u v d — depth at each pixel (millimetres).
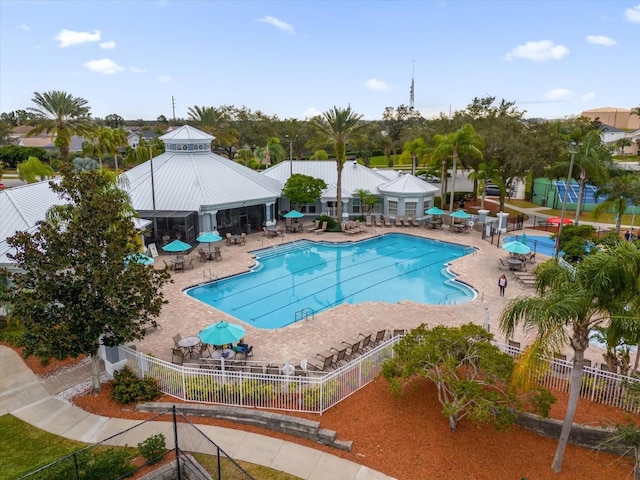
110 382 15969
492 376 12758
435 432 13344
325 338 20172
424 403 14633
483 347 13492
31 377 16562
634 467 11883
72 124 42844
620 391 14438
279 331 20906
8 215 23484
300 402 14383
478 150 42812
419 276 30641
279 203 46531
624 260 10055
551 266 11273
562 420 13570
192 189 38469
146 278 14773
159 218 34906
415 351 13414
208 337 16312
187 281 28172
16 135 119750
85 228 13969
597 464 12453
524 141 46812
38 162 51750
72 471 10977
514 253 30969
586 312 10609
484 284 27594
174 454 12539
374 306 24078
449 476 11805
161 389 15633
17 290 13875
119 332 14156
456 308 23719
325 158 76938
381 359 16531
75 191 14586
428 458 12398
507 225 42062
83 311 14016
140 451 12211
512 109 64375
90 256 14047
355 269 32219
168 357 18266
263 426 13664
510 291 26359
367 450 12688
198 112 71625
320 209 46312
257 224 42625
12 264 20516
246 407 14500
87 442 13000
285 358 18250
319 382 14320
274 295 27109
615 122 149500
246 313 24344
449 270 30453
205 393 14828
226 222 40438
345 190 46156
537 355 10648
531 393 13133
